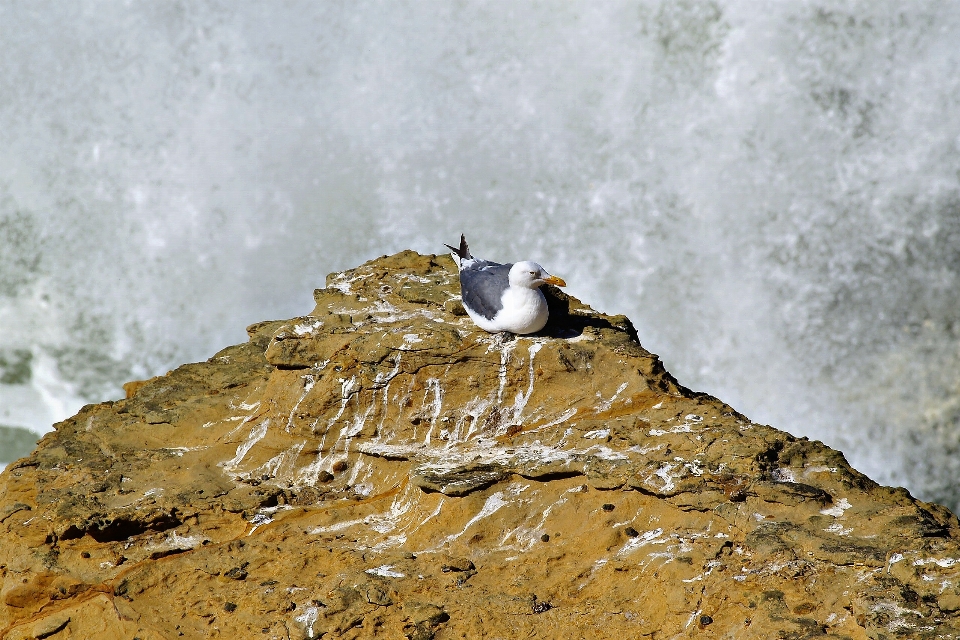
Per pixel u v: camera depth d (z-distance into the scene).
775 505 12.64
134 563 13.84
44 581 13.80
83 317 32.28
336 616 12.47
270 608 12.79
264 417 16.03
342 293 18.22
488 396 15.32
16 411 31.17
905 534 11.77
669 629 11.66
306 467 15.62
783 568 11.68
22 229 33.00
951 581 10.88
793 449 13.69
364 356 15.45
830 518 12.37
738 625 11.38
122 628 13.02
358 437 15.54
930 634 10.37
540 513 13.53
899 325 29.72
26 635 13.50
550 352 15.23
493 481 13.84
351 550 13.59
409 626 12.20
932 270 29.91
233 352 18.80
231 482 15.37
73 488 15.21
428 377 15.41
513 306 15.18
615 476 13.36
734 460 13.44
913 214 30.25
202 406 16.83
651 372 15.21
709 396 15.71
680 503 12.84
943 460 28.31
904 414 29.00
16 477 15.71
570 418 15.05
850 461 29.06
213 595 13.20
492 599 12.39
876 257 30.30
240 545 13.98
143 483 15.31
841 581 11.36
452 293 17.67
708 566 12.05
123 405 17.52
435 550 13.45
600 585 12.45
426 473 14.18
